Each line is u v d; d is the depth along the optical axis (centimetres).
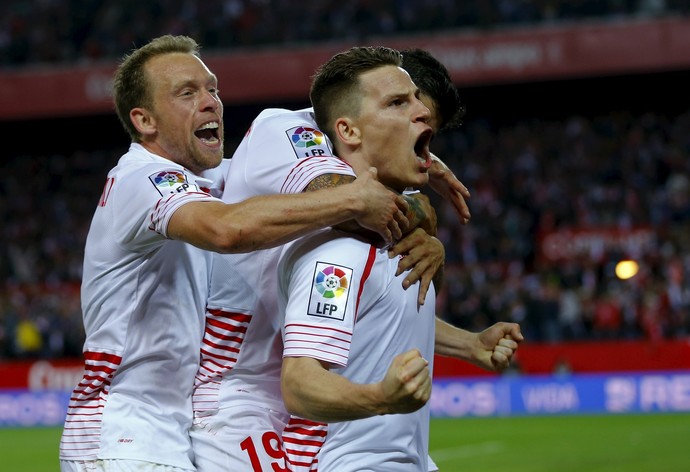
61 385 2902
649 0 3566
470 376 2778
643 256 3091
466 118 4238
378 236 494
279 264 505
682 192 3459
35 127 4225
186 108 592
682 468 1623
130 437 555
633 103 4081
